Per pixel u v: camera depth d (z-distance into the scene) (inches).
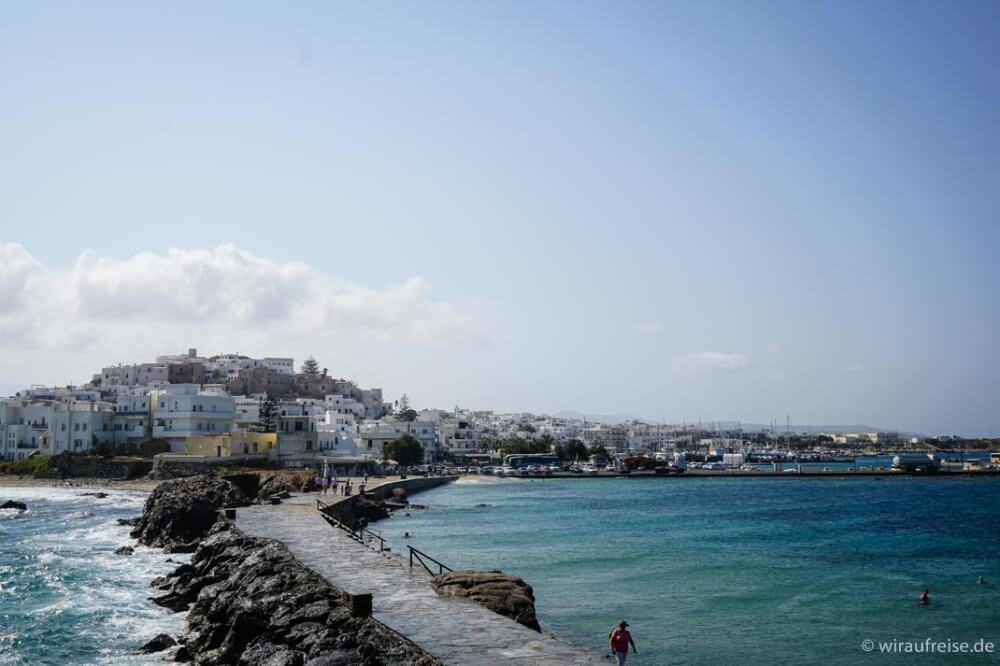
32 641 1679.4
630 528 3816.4
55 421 6653.5
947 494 6338.6
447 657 1142.3
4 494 5403.5
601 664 1111.6
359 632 1266.0
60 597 2091.5
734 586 2341.3
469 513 4618.6
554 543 3233.3
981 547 3164.4
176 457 6102.4
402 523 4040.4
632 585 2349.9
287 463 6481.3
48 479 6146.7
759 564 2726.4
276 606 1491.1
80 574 2409.0
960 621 1947.6
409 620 1349.7
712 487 7352.4
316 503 3472.0
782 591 2273.6
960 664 1625.2
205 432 6850.4
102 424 6860.2
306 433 6943.9
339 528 2598.4
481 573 1676.9
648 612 2022.6
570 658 1139.9
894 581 2429.9
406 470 7578.7
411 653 1152.8
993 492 6550.2
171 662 1537.9
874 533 3634.4
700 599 2167.8
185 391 7337.6
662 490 6879.9
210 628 1578.5
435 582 1638.8
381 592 1569.9
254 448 6466.5
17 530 3528.5
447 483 7583.7
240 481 4170.8
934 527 3887.8
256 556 1999.3
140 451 6624.0
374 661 1158.3
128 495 5324.8
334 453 7091.5
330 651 1231.5
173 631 1761.8
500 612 1480.1
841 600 2162.9
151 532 3068.4
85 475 6230.3
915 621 1950.1
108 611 1940.2
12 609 1958.7
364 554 2023.9
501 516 4431.6
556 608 2063.2
